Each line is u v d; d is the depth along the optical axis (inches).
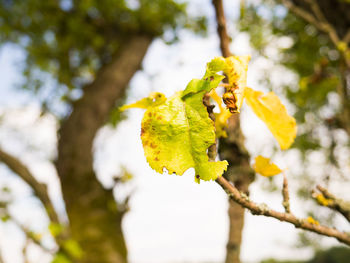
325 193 32.1
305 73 233.0
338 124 89.8
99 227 202.5
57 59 297.4
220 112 24.1
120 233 214.7
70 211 207.0
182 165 17.2
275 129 24.7
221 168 16.8
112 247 202.2
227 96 18.9
